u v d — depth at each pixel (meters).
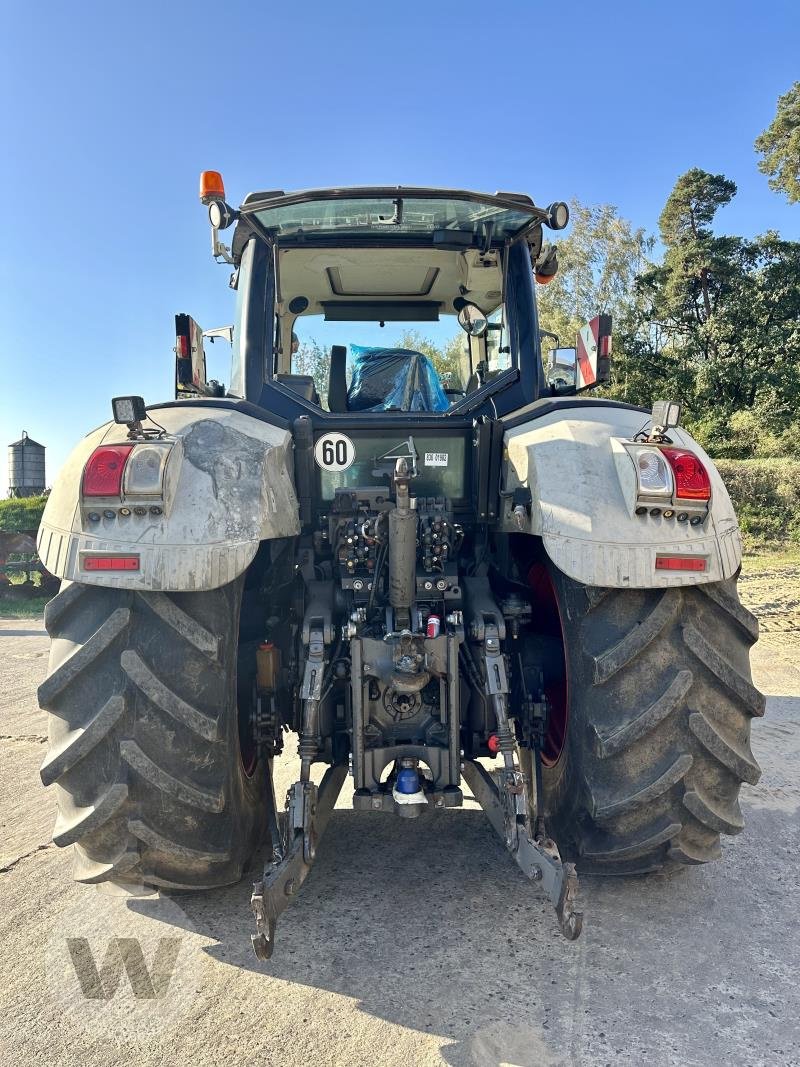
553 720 2.99
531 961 2.45
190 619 2.32
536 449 2.55
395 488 2.65
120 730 2.31
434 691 2.80
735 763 2.44
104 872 2.41
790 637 7.79
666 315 40.28
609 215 37.91
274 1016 2.20
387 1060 2.01
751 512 15.84
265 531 2.36
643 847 2.49
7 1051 2.07
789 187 37.12
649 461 2.37
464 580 3.01
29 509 12.53
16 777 4.25
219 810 2.38
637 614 2.44
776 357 35.16
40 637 9.13
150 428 2.49
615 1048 2.05
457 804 2.65
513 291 3.30
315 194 2.99
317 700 2.59
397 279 3.72
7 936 2.63
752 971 2.39
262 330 3.17
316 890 2.93
